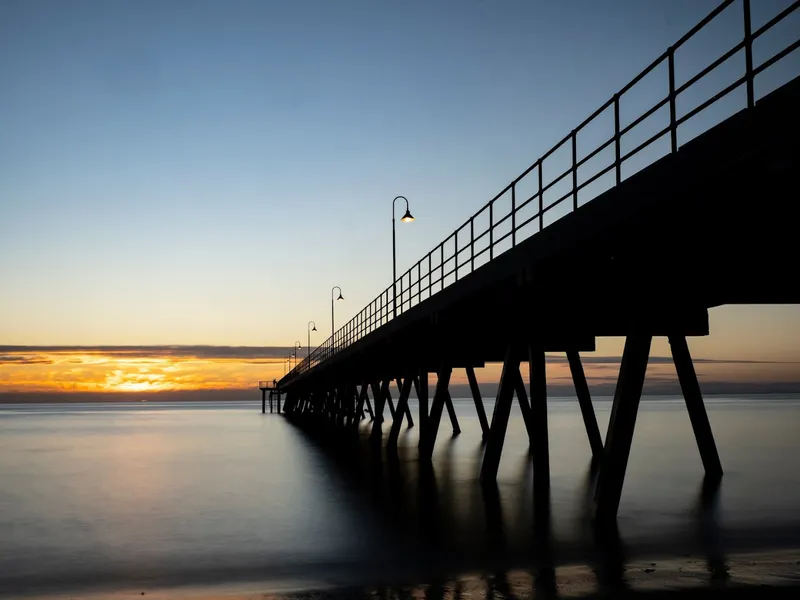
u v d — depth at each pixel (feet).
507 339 76.18
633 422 47.93
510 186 57.41
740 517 54.95
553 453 108.17
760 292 51.16
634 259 45.96
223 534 53.06
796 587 36.60
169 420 298.56
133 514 62.59
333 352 164.66
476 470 84.58
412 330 92.27
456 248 70.28
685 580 38.06
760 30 28.50
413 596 36.22
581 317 61.98
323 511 61.11
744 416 259.39
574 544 46.50
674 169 34.32
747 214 36.01
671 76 34.81
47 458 120.88
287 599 36.58
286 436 162.71
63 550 49.06
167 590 39.24
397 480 77.87
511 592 36.45
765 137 28.30
